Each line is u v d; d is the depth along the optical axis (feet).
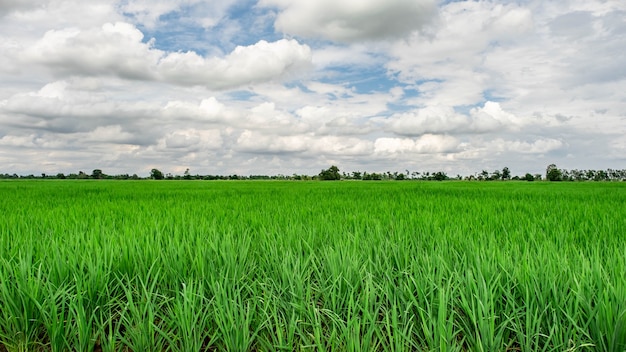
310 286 11.25
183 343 9.59
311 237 17.49
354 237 16.83
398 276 12.36
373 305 10.61
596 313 9.23
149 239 16.70
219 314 9.51
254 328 10.19
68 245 15.34
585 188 81.76
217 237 16.25
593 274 10.92
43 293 10.68
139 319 9.48
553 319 9.33
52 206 35.01
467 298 10.15
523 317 10.18
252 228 21.03
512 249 14.35
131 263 13.26
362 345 8.77
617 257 13.14
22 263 12.12
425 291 10.39
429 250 15.46
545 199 43.24
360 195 51.78
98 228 19.92
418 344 9.45
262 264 13.87
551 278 10.66
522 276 10.93
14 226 20.77
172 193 57.93
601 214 25.79
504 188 80.02
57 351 9.57
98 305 10.98
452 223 21.44
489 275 11.43
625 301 9.12
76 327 10.14
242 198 45.52
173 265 13.16
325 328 10.24
